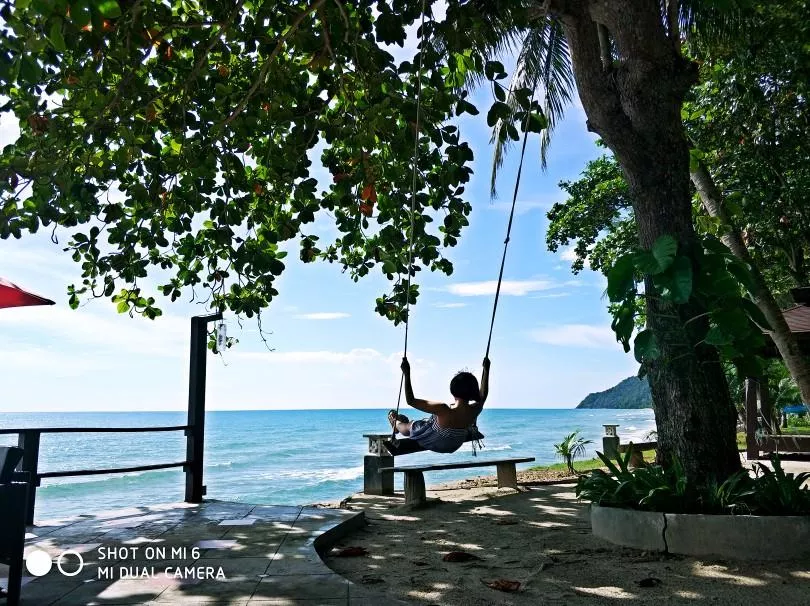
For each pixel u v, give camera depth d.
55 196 6.76
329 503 9.67
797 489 5.23
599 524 5.84
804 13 9.66
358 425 91.81
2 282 5.57
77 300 7.76
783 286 18.56
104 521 6.61
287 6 5.98
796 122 11.16
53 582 4.27
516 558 5.29
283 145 6.69
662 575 4.57
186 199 7.13
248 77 7.36
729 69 10.68
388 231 7.13
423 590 4.37
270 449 44.59
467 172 5.84
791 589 4.14
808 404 8.82
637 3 6.18
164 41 6.48
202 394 8.26
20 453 4.00
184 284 8.68
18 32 4.43
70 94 6.32
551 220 20.67
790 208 12.98
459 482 12.16
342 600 3.80
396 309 8.23
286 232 8.09
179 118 6.71
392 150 6.38
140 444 52.69
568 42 6.62
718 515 5.02
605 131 6.43
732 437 5.74
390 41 5.19
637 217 6.37
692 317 5.73
